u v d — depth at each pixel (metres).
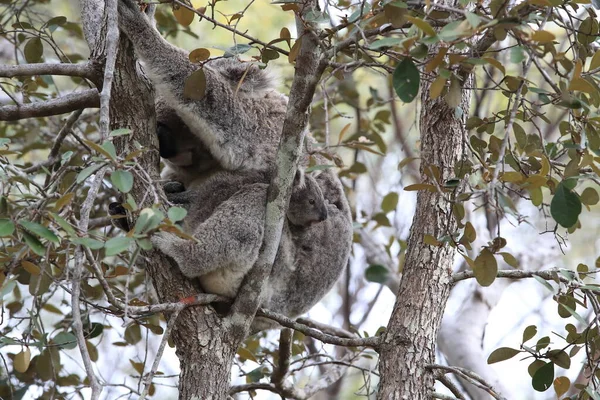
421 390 8.37
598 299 8.38
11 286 6.36
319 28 8.25
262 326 10.30
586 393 7.85
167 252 8.70
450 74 6.48
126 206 6.29
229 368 8.46
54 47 10.44
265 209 9.20
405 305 8.78
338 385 14.42
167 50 9.38
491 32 6.73
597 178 7.21
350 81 14.15
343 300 15.33
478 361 12.77
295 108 8.27
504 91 7.56
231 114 10.02
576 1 6.99
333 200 11.20
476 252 13.05
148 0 9.27
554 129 14.26
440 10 6.91
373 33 7.38
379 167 17.05
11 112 9.50
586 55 7.72
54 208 6.34
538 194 6.80
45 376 10.25
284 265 10.28
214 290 8.95
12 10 12.42
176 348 8.45
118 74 8.52
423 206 9.17
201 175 10.89
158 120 10.51
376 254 14.36
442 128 9.26
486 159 8.52
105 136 6.54
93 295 10.04
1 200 6.52
